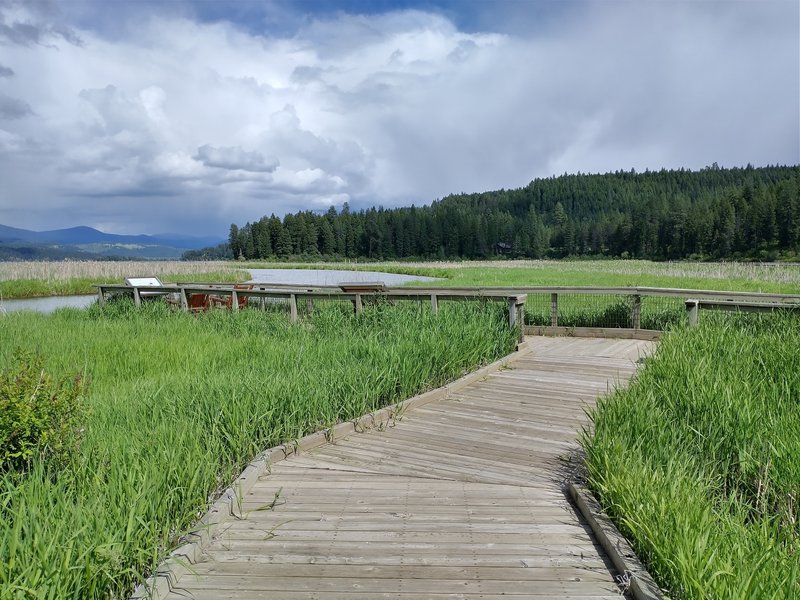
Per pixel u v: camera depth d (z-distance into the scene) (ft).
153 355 24.06
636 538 9.26
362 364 19.94
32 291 83.82
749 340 21.44
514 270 141.18
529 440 15.66
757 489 11.15
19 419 10.64
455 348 22.95
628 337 34.35
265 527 10.53
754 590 7.10
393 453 14.65
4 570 7.34
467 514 11.07
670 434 12.82
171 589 8.55
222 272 116.98
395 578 8.78
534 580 8.71
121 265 111.14
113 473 10.25
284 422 15.30
